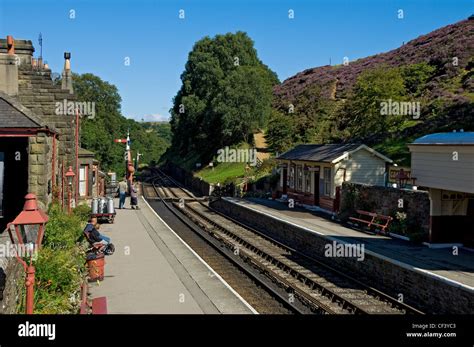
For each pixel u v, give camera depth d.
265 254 20.62
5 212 16.83
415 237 19.09
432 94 45.97
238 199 37.69
